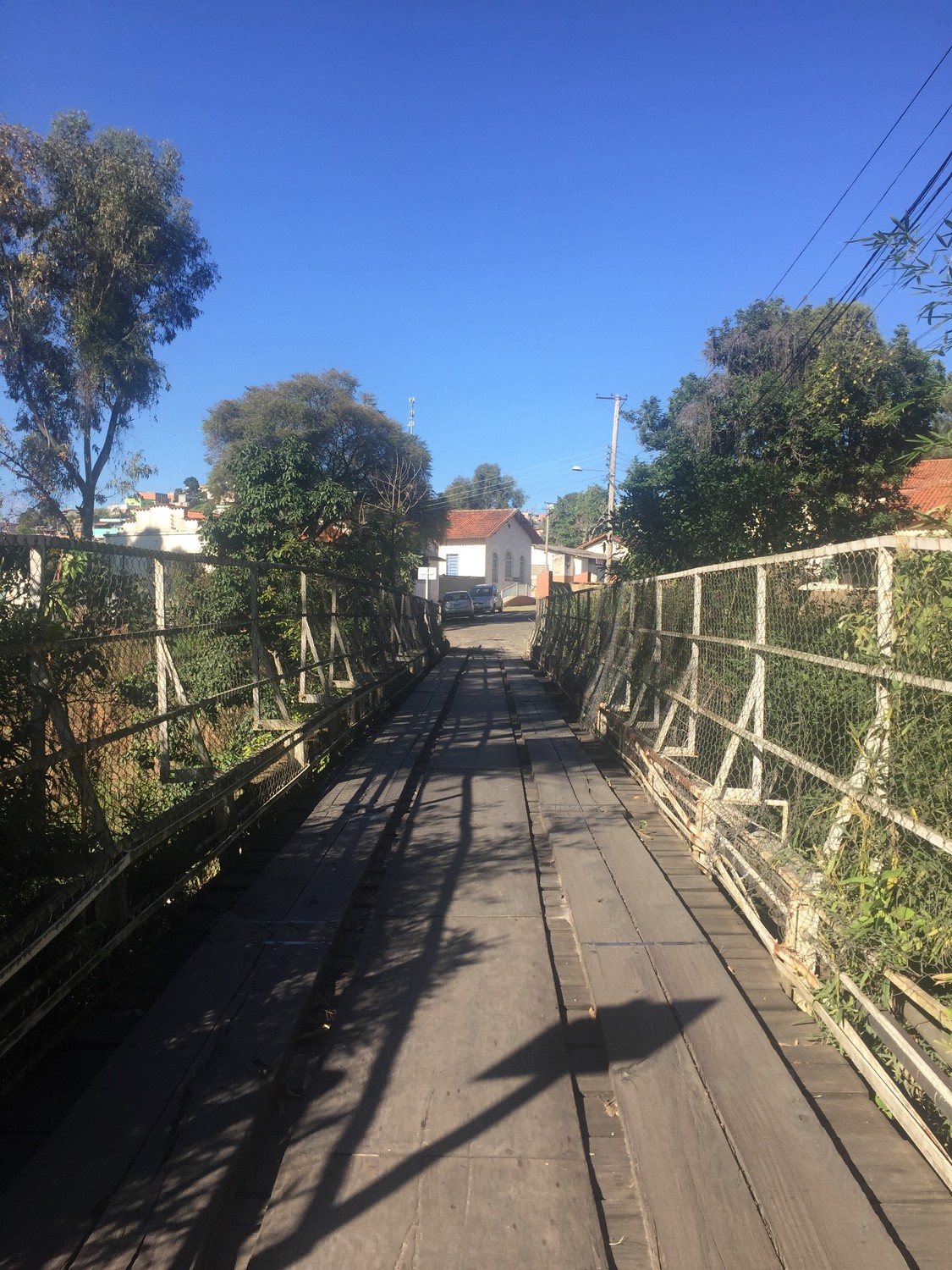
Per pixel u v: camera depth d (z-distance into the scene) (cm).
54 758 367
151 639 555
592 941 447
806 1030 369
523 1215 262
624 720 924
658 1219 258
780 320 2128
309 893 509
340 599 1156
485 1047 352
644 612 959
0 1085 327
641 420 2197
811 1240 250
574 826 657
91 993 389
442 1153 289
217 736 729
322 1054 348
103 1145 288
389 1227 258
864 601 414
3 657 337
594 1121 316
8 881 334
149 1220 255
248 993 389
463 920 482
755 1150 287
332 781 795
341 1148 292
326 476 1708
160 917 477
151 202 2223
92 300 2200
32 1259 242
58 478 2250
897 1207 267
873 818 338
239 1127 297
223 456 3650
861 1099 322
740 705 610
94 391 2208
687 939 450
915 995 294
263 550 1500
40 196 2178
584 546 5625
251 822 599
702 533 1191
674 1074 329
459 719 1250
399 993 399
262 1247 251
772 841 453
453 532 6475
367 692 1076
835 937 350
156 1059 337
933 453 404
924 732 319
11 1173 287
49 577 422
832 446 1290
